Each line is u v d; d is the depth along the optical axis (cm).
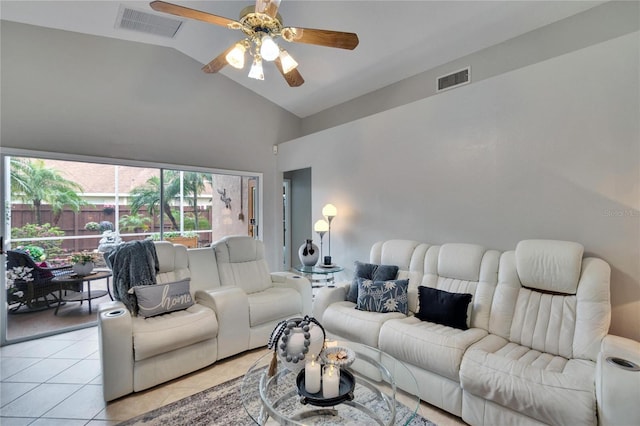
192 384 251
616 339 188
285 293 338
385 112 381
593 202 232
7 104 329
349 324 271
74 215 371
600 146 229
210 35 395
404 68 393
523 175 268
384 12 309
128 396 234
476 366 191
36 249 346
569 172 243
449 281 280
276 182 564
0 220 324
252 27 221
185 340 251
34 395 236
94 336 348
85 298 377
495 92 285
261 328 313
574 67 240
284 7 316
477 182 298
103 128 388
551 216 253
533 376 173
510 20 297
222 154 497
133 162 410
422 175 344
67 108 363
